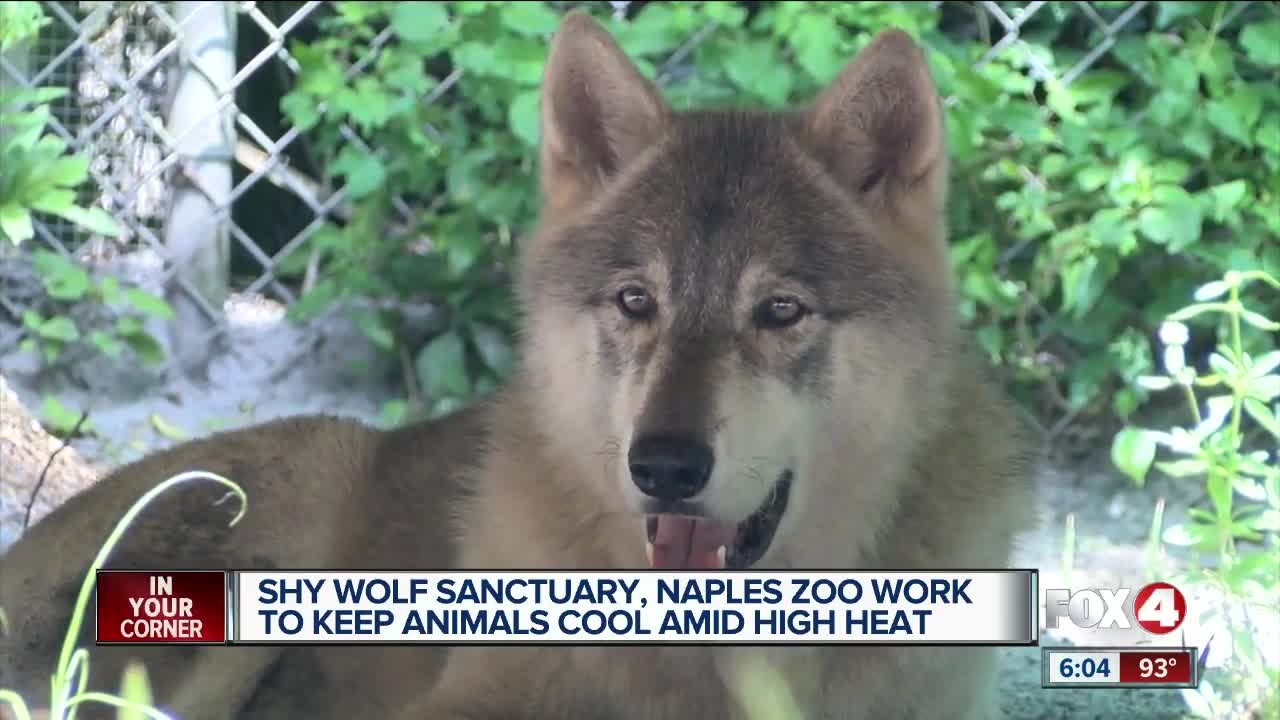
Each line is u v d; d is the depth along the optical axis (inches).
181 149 492.7
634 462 231.8
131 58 510.3
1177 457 464.1
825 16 448.8
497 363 474.3
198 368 497.0
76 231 513.7
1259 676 252.4
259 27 563.2
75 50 500.7
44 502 363.3
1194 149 454.9
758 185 254.1
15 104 460.8
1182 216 436.5
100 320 495.2
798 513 248.2
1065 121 458.0
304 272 545.3
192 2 496.1
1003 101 471.2
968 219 476.7
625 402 245.1
